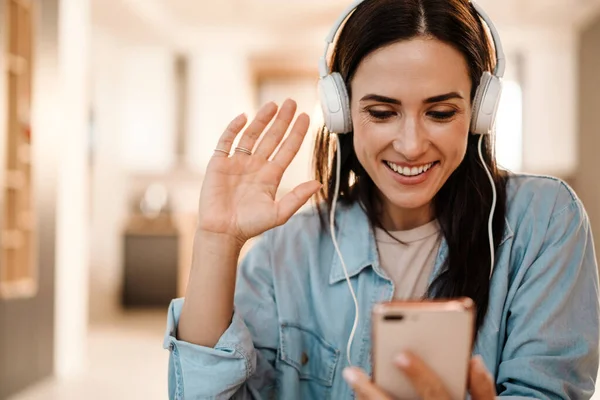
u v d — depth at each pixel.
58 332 3.79
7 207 3.36
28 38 3.42
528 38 7.09
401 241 1.04
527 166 7.17
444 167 0.90
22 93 3.40
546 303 0.96
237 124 0.94
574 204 1.01
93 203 6.28
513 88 7.24
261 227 0.91
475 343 0.97
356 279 1.05
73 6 3.94
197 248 0.92
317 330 1.06
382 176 0.92
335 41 0.97
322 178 1.09
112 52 6.95
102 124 6.59
